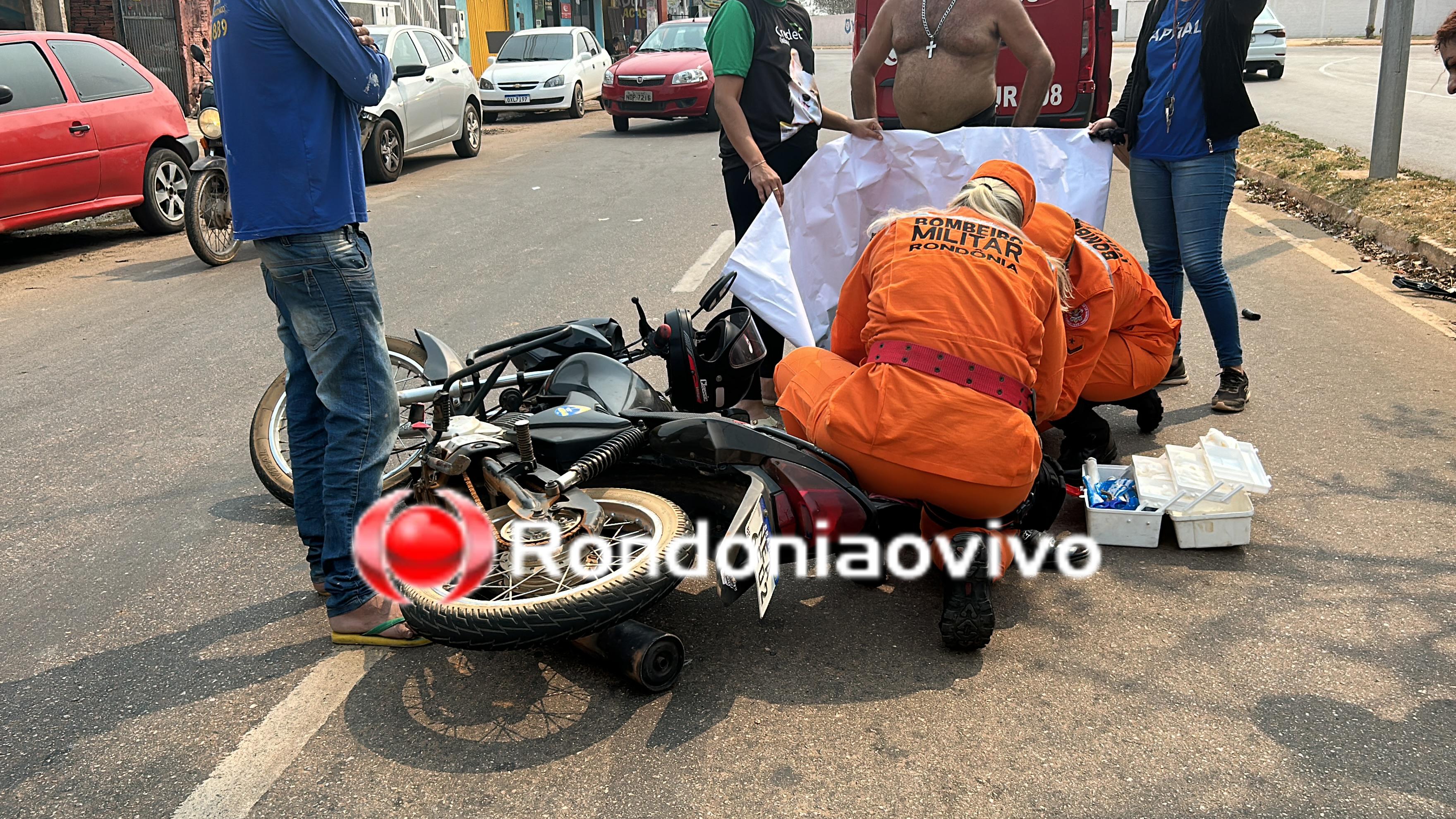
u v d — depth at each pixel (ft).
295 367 10.53
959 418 9.57
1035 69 17.17
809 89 16.58
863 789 8.17
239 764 8.59
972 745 8.67
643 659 9.08
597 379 11.46
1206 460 12.48
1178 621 10.50
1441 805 7.87
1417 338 19.42
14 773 8.52
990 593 11.12
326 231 9.57
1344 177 32.81
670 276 24.72
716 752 8.61
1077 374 12.62
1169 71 15.61
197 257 29.22
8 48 27.94
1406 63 30.40
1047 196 16.15
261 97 9.25
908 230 10.33
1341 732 8.75
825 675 9.67
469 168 45.65
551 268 25.86
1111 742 8.68
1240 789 8.09
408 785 8.30
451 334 20.43
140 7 56.39
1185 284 24.12
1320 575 11.32
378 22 72.43
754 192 17.02
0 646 10.41
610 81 57.26
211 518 13.15
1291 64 102.01
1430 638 10.07
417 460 12.92
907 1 17.74
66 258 29.63
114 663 10.07
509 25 97.14
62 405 17.33
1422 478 13.56
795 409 11.24
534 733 8.90
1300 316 20.99
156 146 32.24
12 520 13.15
